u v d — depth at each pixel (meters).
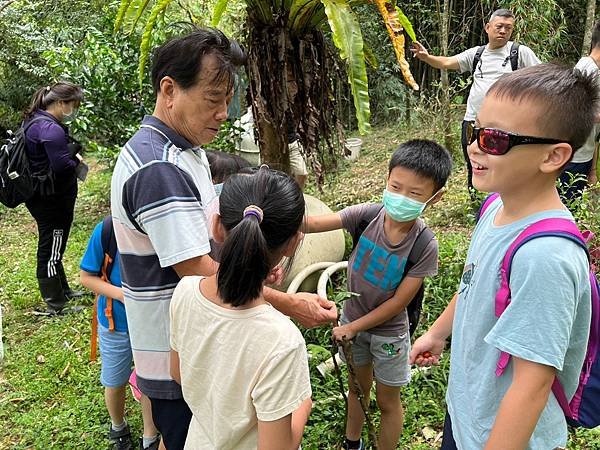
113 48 5.30
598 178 3.46
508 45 4.34
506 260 1.13
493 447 1.09
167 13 5.68
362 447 2.33
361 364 2.18
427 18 7.16
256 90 2.98
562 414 1.24
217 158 2.14
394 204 1.86
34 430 2.67
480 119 1.17
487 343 1.19
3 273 4.53
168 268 1.59
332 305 1.72
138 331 1.66
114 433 2.47
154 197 1.50
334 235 3.62
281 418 1.25
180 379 1.49
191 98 1.54
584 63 3.38
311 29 2.95
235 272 1.24
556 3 6.39
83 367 3.16
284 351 1.24
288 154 3.17
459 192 5.02
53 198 3.69
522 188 1.15
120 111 5.49
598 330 1.21
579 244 1.08
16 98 8.08
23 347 3.41
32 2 7.94
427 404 2.56
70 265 4.61
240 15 5.23
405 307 2.02
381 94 7.61
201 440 1.44
